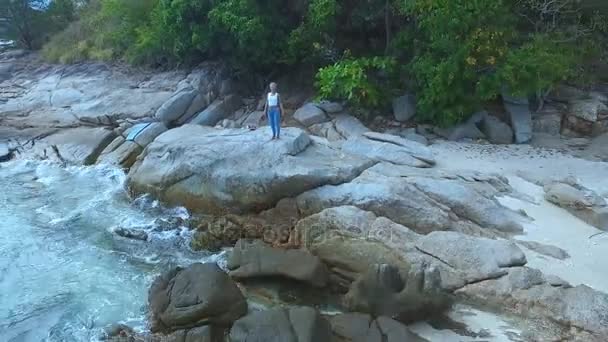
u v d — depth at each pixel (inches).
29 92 937.5
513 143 713.0
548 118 737.6
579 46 749.9
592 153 666.8
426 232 493.0
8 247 532.1
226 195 574.2
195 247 527.2
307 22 813.9
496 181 570.6
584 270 433.7
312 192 548.4
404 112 754.8
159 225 565.9
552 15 772.0
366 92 738.2
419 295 393.4
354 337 365.1
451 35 702.5
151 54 933.8
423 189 529.0
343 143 650.8
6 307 438.6
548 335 373.1
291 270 438.3
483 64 709.3
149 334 395.2
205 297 392.5
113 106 847.7
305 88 866.1
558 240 479.5
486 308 407.2
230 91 878.4
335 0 780.0
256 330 357.7
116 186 678.5
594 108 721.0
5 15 1160.8
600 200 524.4
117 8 989.8
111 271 490.0
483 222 502.9
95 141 768.9
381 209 510.0
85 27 1075.3
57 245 538.0
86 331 406.6
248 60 861.8
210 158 588.4
